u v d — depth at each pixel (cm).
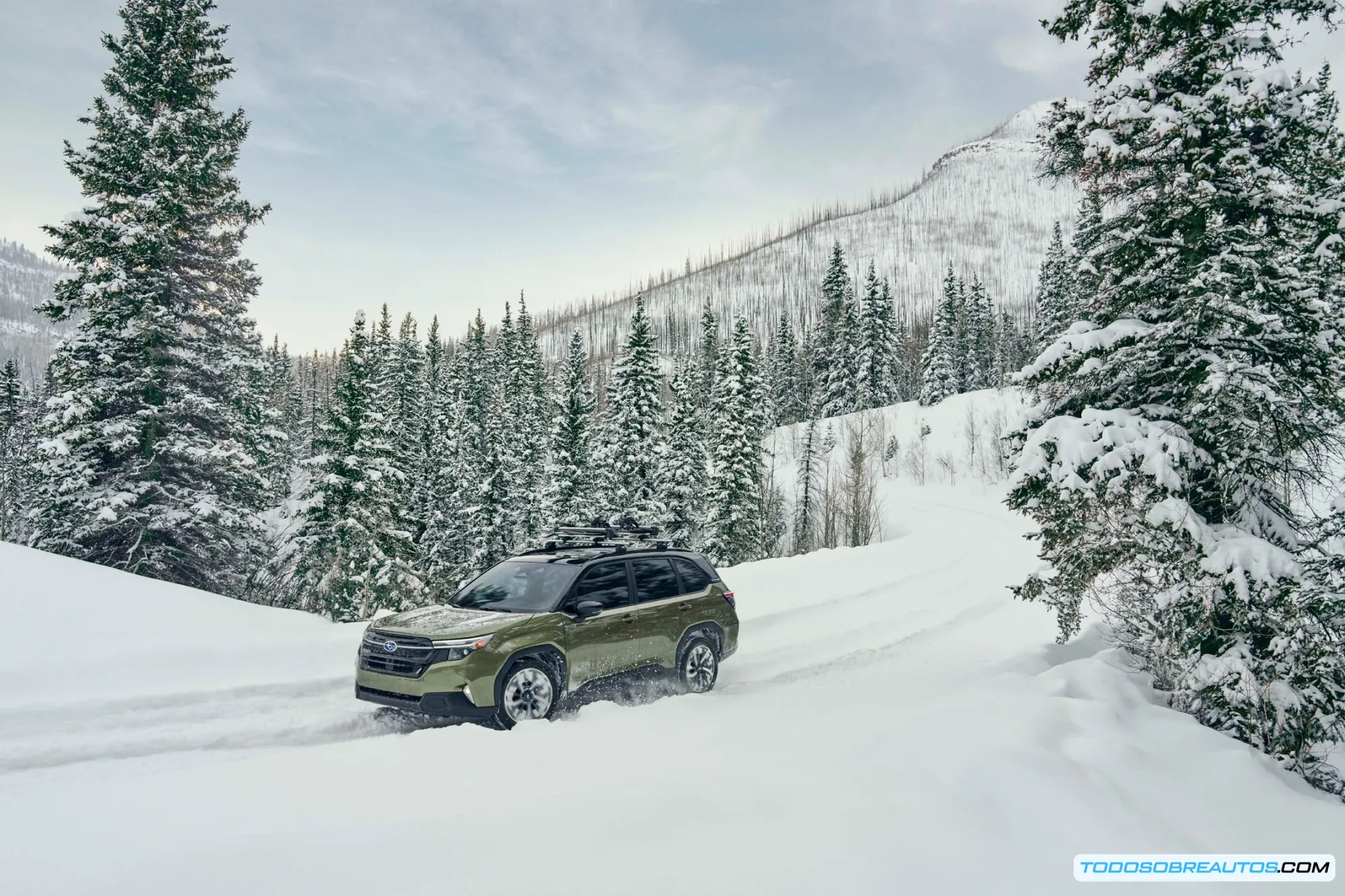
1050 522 948
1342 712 742
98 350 1998
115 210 2008
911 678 1005
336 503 2667
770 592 1688
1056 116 1002
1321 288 892
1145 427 839
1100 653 1036
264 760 536
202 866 327
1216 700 772
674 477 3941
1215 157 887
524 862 337
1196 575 791
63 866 356
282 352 8456
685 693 917
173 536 2094
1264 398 766
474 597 877
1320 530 886
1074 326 964
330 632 1074
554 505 3850
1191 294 856
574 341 4559
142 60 2089
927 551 2733
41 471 1898
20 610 901
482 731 598
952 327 8712
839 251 9319
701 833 376
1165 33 913
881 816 404
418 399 5400
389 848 346
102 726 693
